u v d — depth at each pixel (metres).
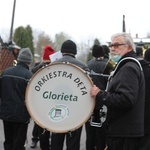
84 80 3.89
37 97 3.95
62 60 5.20
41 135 6.41
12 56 10.80
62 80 3.93
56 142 5.21
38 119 3.94
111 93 3.73
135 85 3.60
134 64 3.69
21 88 5.48
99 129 6.05
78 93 3.91
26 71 5.56
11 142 5.75
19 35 31.58
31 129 9.21
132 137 3.69
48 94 3.95
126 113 3.68
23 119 5.48
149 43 12.49
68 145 5.16
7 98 5.48
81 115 3.91
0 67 10.34
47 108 3.95
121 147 3.74
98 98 3.75
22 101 5.48
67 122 3.92
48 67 3.92
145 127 4.38
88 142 6.40
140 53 6.34
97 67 6.16
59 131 3.91
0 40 10.97
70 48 5.26
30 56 5.64
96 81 5.63
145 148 4.34
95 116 4.23
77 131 5.12
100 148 6.14
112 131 3.74
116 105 3.60
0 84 5.57
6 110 5.48
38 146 7.50
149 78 4.43
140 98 3.73
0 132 8.45
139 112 3.72
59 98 3.93
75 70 3.90
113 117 3.74
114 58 3.93
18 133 5.57
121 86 3.60
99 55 6.32
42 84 3.95
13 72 5.51
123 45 3.88
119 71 3.70
